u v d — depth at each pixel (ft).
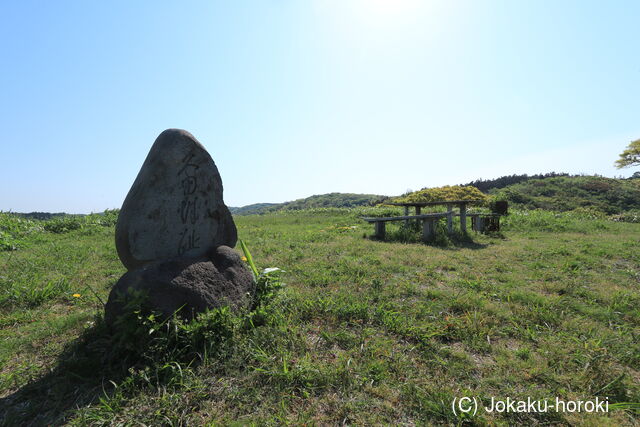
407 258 20.13
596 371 8.00
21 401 7.42
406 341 9.92
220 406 7.14
